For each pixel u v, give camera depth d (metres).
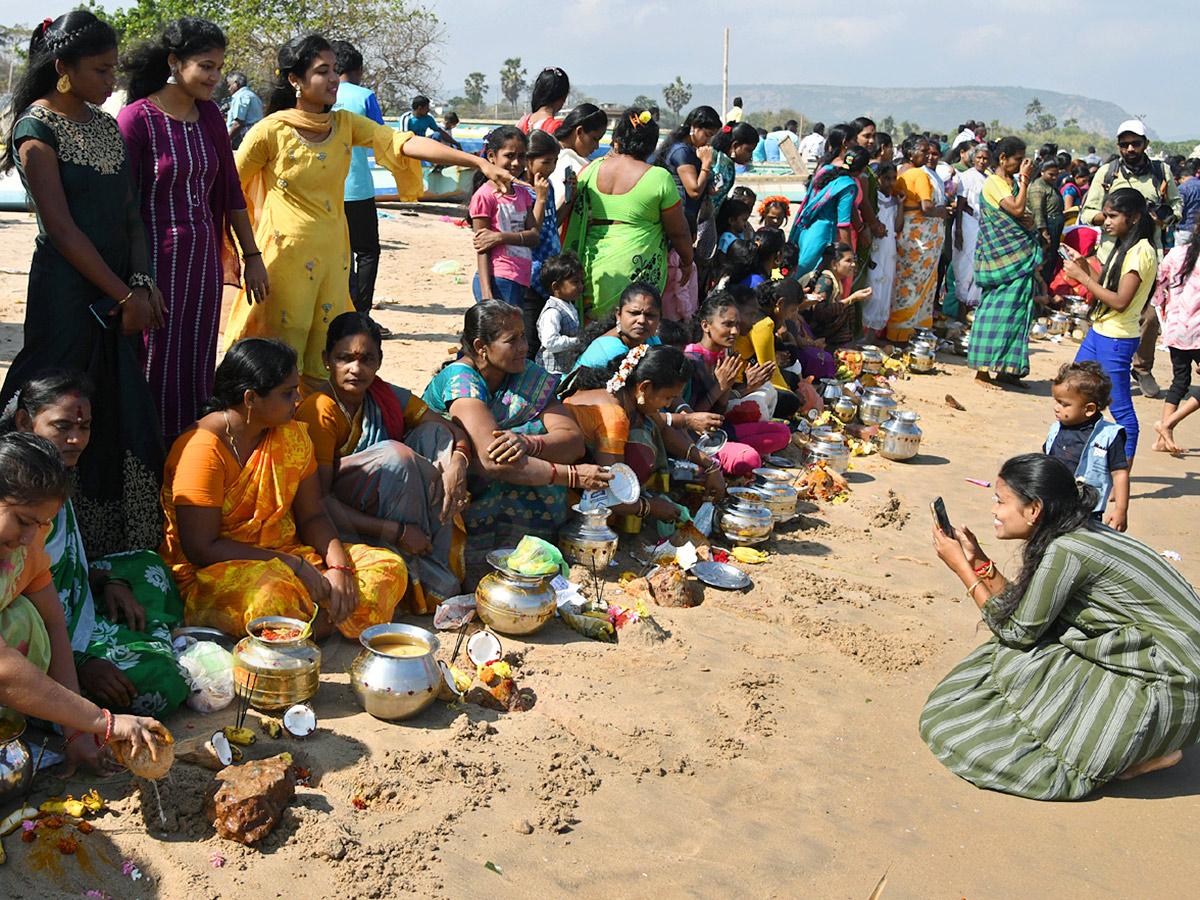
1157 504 7.91
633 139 7.33
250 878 3.23
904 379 10.98
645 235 7.36
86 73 4.30
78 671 3.78
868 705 4.63
